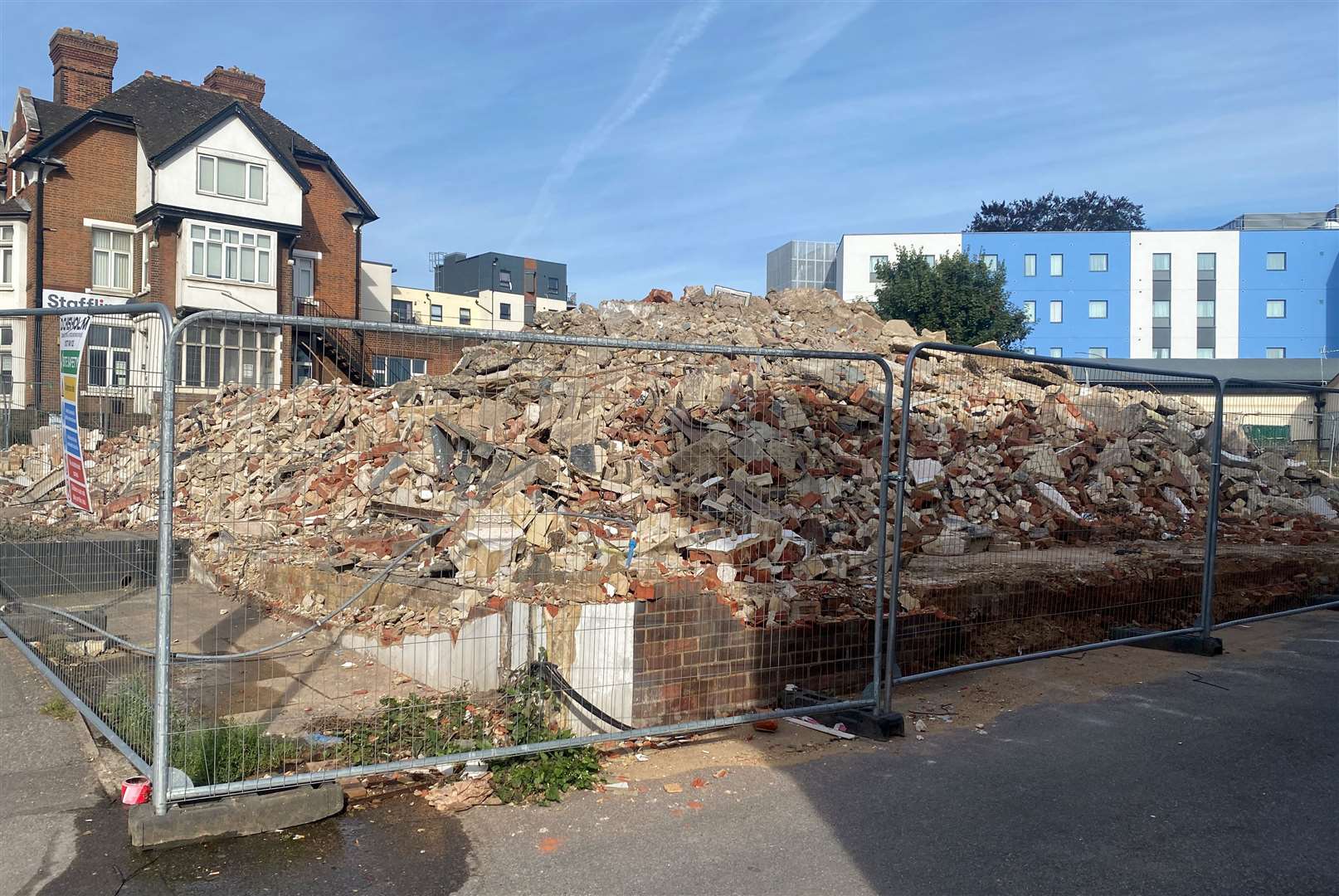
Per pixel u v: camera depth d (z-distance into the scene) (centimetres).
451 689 598
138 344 543
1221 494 1284
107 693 546
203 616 814
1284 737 573
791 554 778
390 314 4028
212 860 390
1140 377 1430
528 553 761
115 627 764
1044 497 1105
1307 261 5441
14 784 466
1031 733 579
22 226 2614
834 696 639
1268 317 5478
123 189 2748
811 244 6981
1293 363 4578
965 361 1504
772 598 668
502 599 629
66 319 554
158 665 407
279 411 1504
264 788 429
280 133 3138
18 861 386
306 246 3128
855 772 508
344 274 3219
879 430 1155
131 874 377
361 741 499
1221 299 5484
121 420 555
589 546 780
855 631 654
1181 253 5497
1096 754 540
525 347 1633
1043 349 5534
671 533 784
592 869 391
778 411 1107
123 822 424
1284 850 418
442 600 714
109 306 481
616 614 555
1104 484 1197
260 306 2833
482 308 5503
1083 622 820
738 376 1207
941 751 545
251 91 3259
